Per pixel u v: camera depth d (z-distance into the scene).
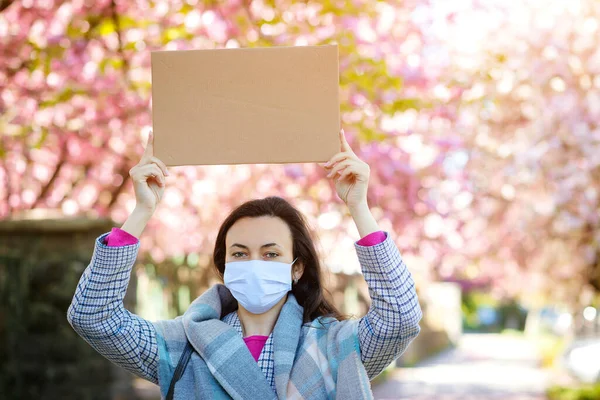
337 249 12.98
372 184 13.00
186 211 13.10
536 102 14.54
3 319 9.02
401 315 3.47
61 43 10.22
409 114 12.45
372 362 3.60
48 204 12.20
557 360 18.53
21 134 9.90
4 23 10.50
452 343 37.75
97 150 11.52
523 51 14.36
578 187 14.23
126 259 3.50
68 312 3.53
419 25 12.51
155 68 3.58
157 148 3.57
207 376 3.55
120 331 3.53
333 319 3.74
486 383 20.53
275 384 3.53
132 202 12.98
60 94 9.34
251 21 9.06
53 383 8.88
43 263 9.02
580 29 14.59
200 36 9.84
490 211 16.16
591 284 15.70
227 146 3.56
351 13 9.17
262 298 3.66
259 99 3.57
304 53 3.57
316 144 3.56
